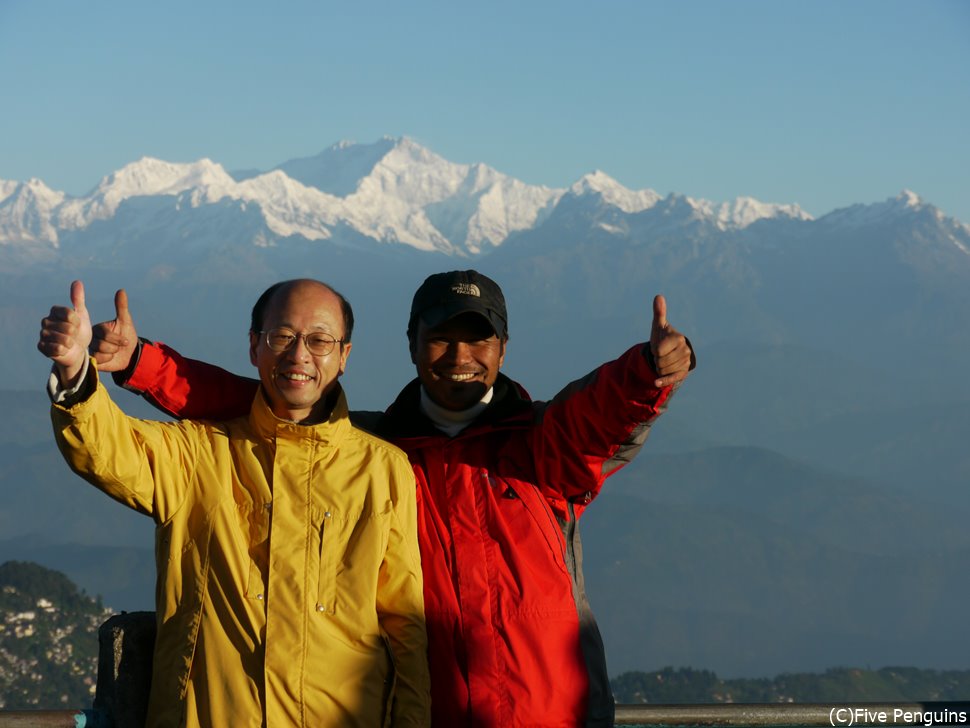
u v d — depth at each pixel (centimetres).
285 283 330
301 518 318
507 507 335
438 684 324
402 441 342
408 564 321
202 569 314
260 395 327
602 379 327
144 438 316
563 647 326
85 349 304
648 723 356
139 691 318
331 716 308
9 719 313
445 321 336
